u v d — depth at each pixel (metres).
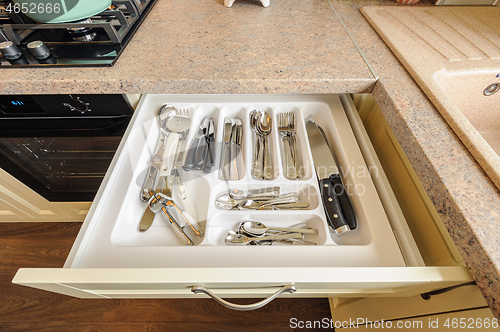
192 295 0.54
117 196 0.56
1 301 1.11
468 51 0.66
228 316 1.09
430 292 0.47
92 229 0.51
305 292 0.53
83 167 0.93
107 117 0.73
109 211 0.53
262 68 0.62
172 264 0.47
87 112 0.71
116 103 0.69
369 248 0.48
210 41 0.71
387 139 0.71
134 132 0.66
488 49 0.68
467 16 0.82
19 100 0.67
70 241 1.28
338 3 0.89
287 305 1.12
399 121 0.52
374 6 0.86
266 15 0.82
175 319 1.08
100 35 0.71
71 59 0.63
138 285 0.42
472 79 0.63
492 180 0.41
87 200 1.07
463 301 0.43
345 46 0.69
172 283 0.41
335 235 0.56
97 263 0.47
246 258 0.47
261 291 0.48
